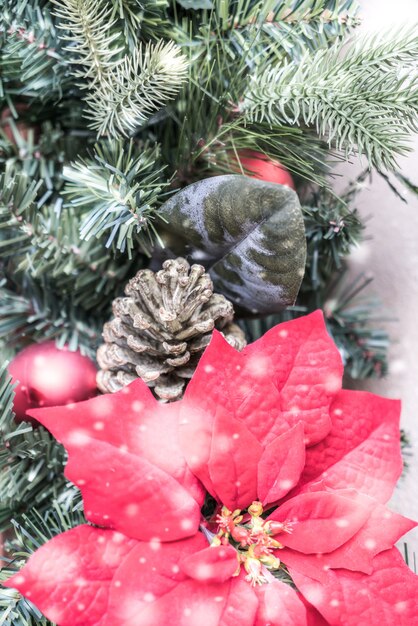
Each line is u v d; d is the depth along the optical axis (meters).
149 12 0.39
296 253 0.36
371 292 0.49
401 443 0.44
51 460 0.41
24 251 0.42
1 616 0.37
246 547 0.37
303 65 0.40
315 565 0.35
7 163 0.42
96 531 0.35
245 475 0.36
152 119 0.42
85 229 0.37
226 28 0.41
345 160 0.41
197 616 0.33
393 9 0.45
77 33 0.38
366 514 0.35
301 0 0.41
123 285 0.44
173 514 0.35
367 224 0.48
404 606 0.35
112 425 0.35
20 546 0.40
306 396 0.37
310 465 0.37
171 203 0.38
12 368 0.41
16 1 0.39
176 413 0.36
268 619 0.34
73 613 0.33
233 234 0.37
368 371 0.47
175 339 0.38
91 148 0.44
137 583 0.33
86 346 0.43
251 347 0.37
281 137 0.42
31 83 0.40
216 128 0.42
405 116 0.39
